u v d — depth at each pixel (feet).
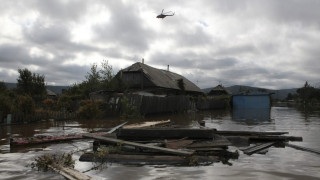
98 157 23.97
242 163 23.47
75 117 66.80
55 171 20.43
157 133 33.40
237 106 151.23
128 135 33.65
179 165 22.68
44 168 21.27
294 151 29.35
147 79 120.16
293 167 22.15
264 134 39.45
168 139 33.14
